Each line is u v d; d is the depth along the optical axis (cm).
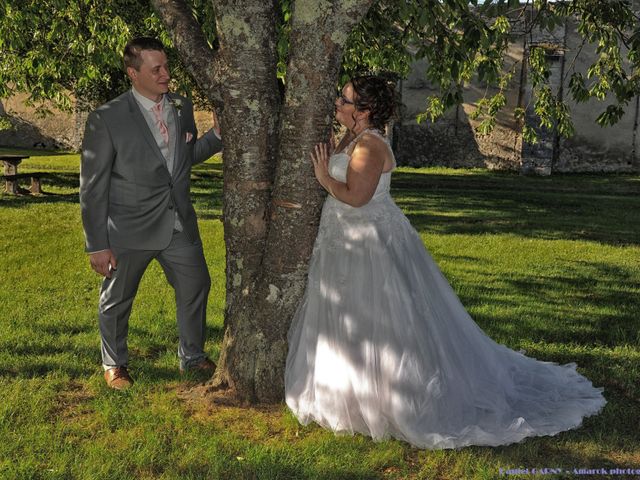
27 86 964
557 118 733
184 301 401
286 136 340
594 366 440
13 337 472
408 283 343
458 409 336
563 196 1556
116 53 801
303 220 347
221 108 351
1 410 346
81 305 571
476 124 2306
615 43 652
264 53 343
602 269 768
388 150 345
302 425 343
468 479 295
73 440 323
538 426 339
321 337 343
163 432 331
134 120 363
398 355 330
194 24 358
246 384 365
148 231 373
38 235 894
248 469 295
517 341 488
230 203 359
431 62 580
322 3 317
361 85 340
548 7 555
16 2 797
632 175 2222
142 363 427
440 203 1370
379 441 326
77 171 1803
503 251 866
